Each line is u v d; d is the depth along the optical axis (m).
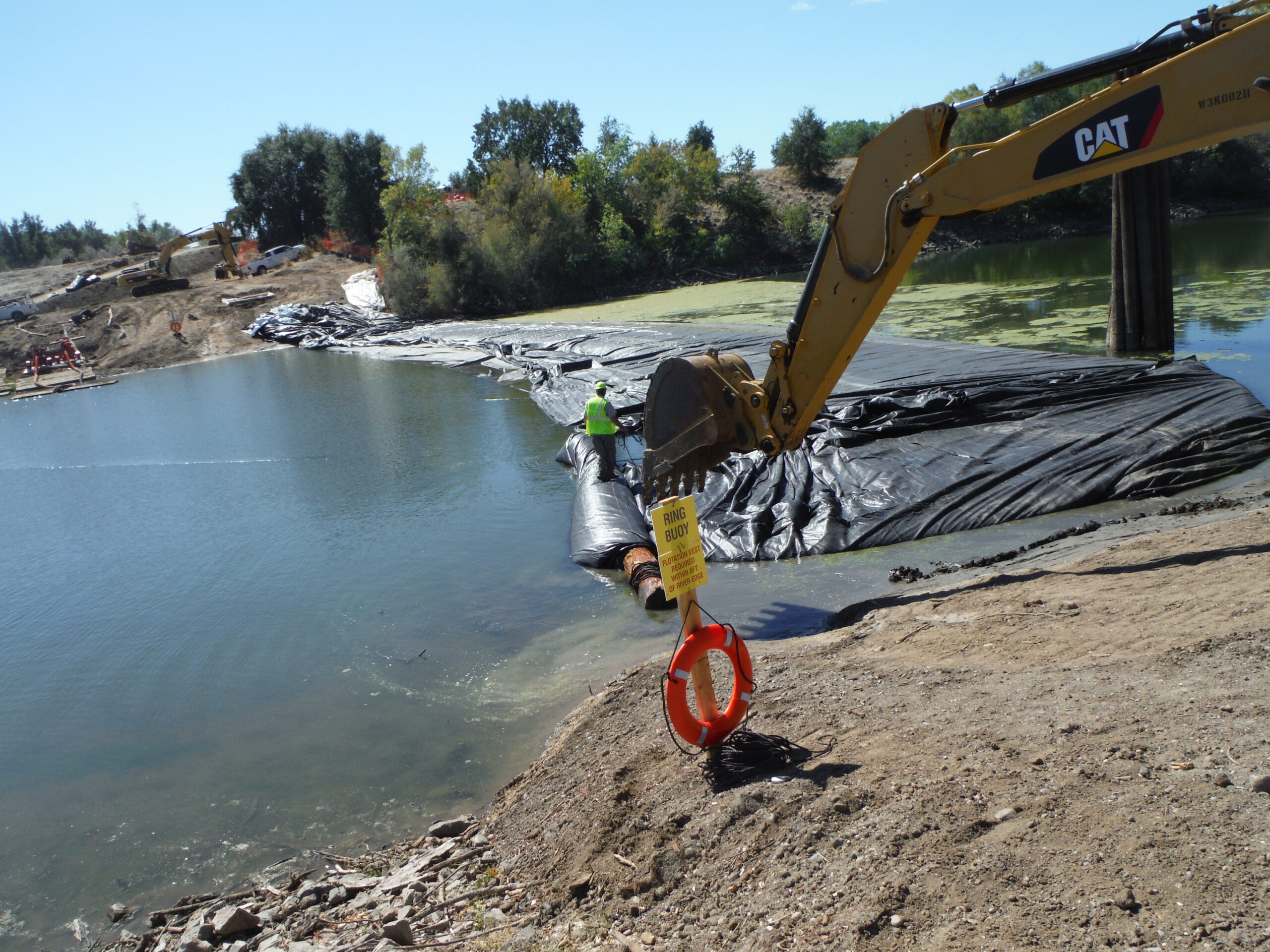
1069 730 4.02
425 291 44.41
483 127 64.56
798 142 62.34
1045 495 9.92
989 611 6.32
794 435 7.52
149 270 45.53
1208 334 18.44
